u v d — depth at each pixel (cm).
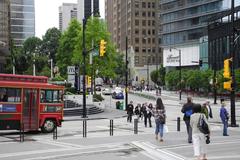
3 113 2641
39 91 2786
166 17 15750
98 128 3262
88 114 4869
